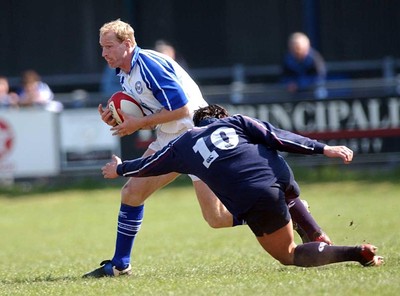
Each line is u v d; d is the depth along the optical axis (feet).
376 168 210.79
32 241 150.71
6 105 211.20
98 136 209.77
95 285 84.58
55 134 209.97
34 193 212.02
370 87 208.33
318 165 214.90
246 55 282.56
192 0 280.72
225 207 88.28
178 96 92.32
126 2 275.39
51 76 284.41
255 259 106.52
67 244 144.56
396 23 280.92
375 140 209.46
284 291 73.00
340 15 280.72
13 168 211.00
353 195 191.01
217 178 82.74
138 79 92.94
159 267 102.01
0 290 86.63
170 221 168.96
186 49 282.36
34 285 88.89
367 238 128.98
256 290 74.38
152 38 280.72
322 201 183.73
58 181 213.87
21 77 283.38
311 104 209.15
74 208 192.24
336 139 209.26
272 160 83.30
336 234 137.08
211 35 281.95
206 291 75.36
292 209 93.40
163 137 95.25
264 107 209.67
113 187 215.31
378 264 85.30
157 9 279.90
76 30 282.97
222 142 83.05
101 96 210.18
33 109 209.46
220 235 146.61
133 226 95.45
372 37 281.74
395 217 156.97
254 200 82.12
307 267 87.25
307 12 270.87
